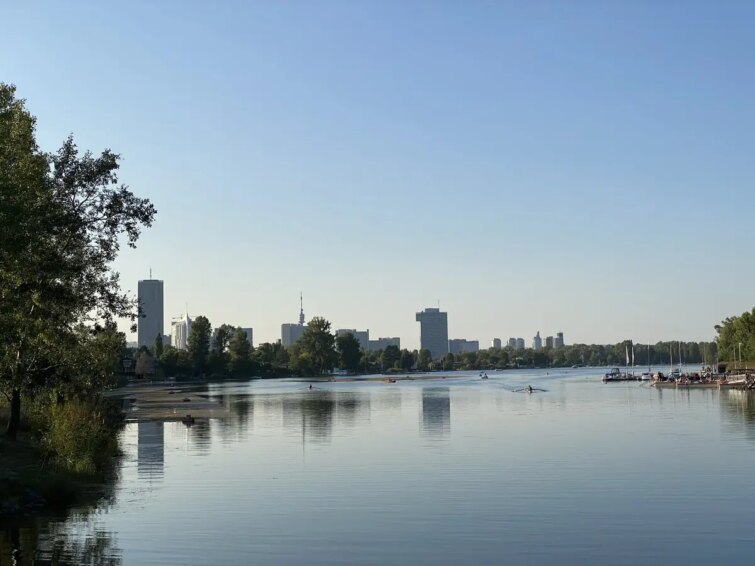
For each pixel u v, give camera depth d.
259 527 27.73
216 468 42.97
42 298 40.41
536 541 25.62
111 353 61.19
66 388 53.44
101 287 45.38
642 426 66.38
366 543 25.50
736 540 25.61
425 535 26.53
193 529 27.42
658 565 22.89
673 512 29.86
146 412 93.69
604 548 24.70
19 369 47.53
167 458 47.81
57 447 40.06
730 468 40.53
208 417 84.94
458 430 65.50
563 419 76.25
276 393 154.75
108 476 40.12
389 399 123.50
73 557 23.66
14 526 27.98
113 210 43.22
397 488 35.66
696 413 80.62
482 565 22.94
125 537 26.28
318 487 36.16
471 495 33.72
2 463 38.50
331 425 72.81
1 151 34.22
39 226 35.53
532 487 35.59
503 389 161.50
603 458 45.19
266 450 51.84
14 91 36.28
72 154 42.97
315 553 24.28
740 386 142.00
